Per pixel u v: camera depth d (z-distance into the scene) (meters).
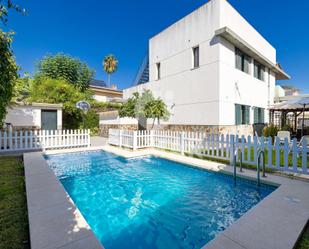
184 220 3.95
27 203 3.72
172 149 9.67
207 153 7.93
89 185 5.96
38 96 15.91
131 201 4.87
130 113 14.96
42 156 8.20
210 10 11.77
